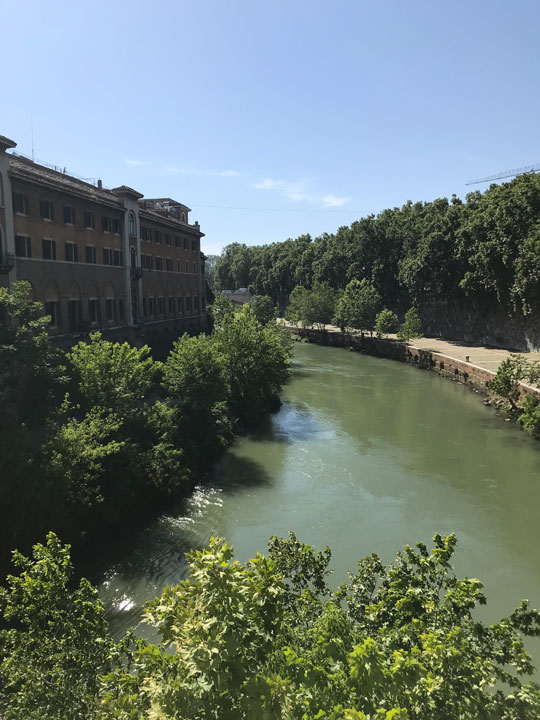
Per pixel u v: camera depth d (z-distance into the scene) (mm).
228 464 26938
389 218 88312
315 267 102625
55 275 35125
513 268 53812
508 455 28391
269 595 6285
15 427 19734
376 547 18594
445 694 5789
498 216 54781
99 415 21859
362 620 8727
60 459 17938
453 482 24688
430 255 67625
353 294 76875
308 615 8820
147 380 25266
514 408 35531
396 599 8375
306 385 48219
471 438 31484
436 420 35688
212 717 4785
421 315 79938
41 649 7090
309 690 5605
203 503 22281
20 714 6465
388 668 5973
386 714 4906
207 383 28516
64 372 25797
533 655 12938
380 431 33094
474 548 18469
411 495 23188
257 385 35531
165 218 53188
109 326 42281
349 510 21625
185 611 5613
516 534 19578
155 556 17953
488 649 7238
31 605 7266
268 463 27188
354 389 46312
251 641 5848
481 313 65625
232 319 40344
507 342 60719
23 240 32062
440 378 51719
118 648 7340
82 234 38438
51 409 22969
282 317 126375
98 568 17125
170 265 55688
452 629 7141
